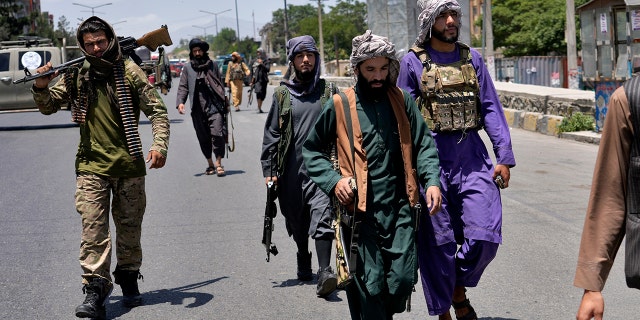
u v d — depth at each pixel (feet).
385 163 13.66
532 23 147.23
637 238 10.01
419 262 15.16
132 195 18.45
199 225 27.89
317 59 19.97
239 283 20.93
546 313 17.62
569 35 77.87
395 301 13.96
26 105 69.31
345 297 19.51
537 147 45.83
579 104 51.24
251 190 34.58
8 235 27.22
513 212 28.12
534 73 104.37
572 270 20.88
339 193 13.34
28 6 368.48
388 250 13.62
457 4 15.80
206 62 38.27
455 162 15.72
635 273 10.05
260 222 28.07
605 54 46.03
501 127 15.85
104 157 17.94
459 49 16.16
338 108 13.76
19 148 55.01
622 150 10.12
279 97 19.97
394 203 13.71
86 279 17.76
